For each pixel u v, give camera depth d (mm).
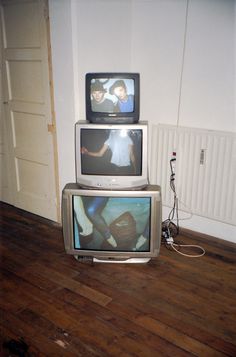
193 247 2604
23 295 2055
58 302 1992
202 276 2240
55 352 1642
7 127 3062
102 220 2246
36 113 2773
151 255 2289
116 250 2314
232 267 2344
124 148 2168
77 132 2172
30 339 1720
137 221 2227
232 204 2508
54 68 2500
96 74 2137
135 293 2070
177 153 2656
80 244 2336
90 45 2438
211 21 2367
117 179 2217
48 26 2422
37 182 3043
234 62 2334
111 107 2188
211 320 1851
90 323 1828
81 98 2494
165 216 2963
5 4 2641
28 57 2646
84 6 2305
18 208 3314
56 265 2379
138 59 2828
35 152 2932
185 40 2523
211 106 2521
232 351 1650
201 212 2672
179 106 2689
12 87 2889
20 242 2695
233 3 2236
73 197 2219
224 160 2447
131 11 2732
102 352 1643
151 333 1760
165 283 2166
